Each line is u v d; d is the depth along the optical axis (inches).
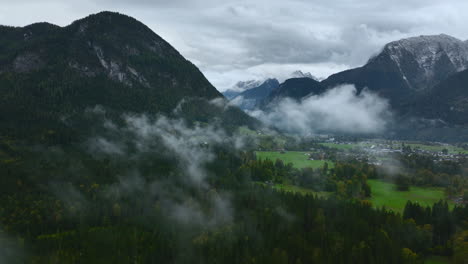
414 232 6053.2
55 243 6225.4
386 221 6451.8
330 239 5940.0
